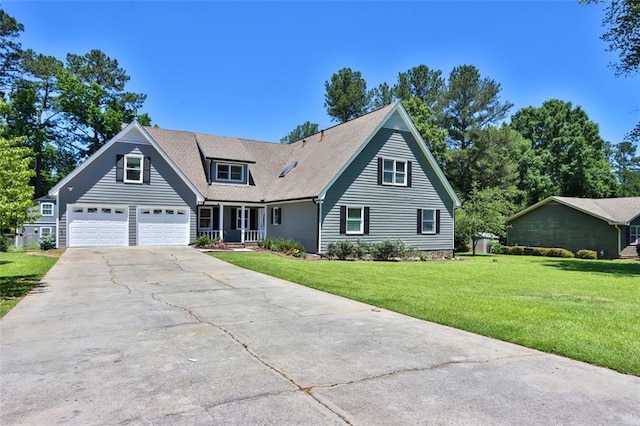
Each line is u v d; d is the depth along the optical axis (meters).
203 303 8.23
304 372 4.42
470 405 3.63
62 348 5.25
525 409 3.56
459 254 29.75
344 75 43.66
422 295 9.23
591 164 43.69
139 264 14.67
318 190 19.34
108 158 21.06
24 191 9.98
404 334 6.02
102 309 7.63
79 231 20.47
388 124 21.66
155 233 21.97
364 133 21.08
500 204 29.14
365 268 14.92
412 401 3.70
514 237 34.94
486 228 28.80
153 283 10.75
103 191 20.89
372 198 21.03
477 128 37.44
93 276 11.86
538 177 41.91
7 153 9.76
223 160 23.70
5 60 34.12
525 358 4.98
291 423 3.26
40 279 11.26
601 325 6.54
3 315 7.16
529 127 46.44
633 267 18.88
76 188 20.38
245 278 11.77
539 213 33.03
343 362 4.76
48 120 37.06
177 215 22.50
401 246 20.38
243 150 25.52
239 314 7.26
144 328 6.26
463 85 38.44
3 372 4.39
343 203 20.09
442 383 4.14
